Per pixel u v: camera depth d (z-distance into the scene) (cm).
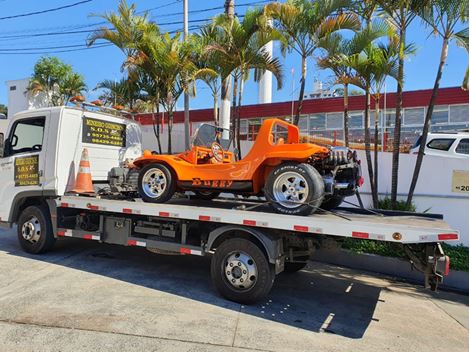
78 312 426
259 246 472
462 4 683
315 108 1600
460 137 974
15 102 2647
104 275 571
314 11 812
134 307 448
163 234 559
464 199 784
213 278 495
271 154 494
